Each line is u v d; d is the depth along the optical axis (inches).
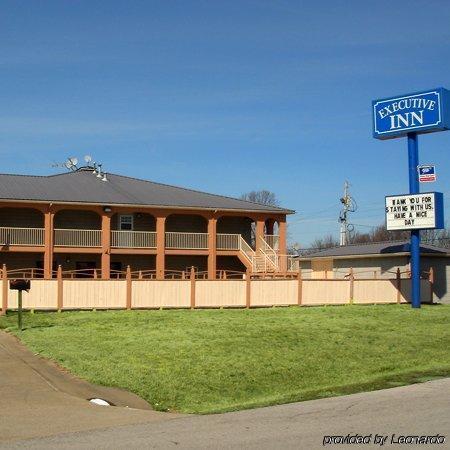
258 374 616.4
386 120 1179.9
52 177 1733.5
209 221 1651.1
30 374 552.4
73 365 590.2
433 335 836.0
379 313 1039.6
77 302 993.5
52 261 1525.6
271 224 1813.5
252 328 836.0
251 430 370.6
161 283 1043.9
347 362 674.2
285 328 846.5
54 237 1531.7
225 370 620.7
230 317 941.8
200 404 521.0
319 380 608.7
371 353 717.9
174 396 532.4
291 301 1141.1
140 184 1790.1
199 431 373.1
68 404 459.8
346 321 931.3
